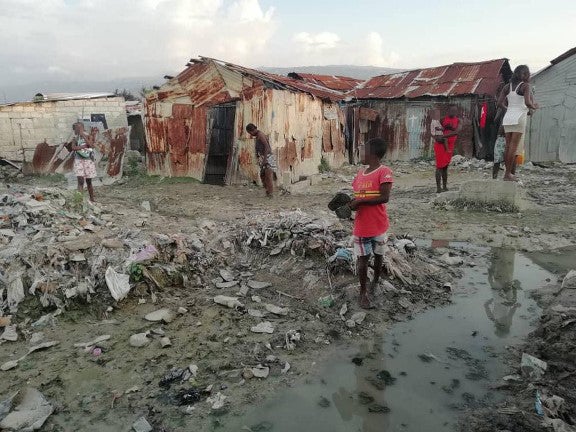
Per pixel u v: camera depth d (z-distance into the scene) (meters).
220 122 12.53
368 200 4.03
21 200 6.55
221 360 3.63
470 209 8.26
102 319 4.34
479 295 4.79
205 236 6.23
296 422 2.92
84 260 4.95
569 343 3.55
